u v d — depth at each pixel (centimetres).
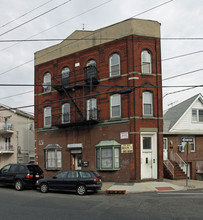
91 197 1334
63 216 908
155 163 1859
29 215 929
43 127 2378
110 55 2038
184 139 1670
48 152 2305
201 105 2492
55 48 2381
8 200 1247
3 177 1695
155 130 1875
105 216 903
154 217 885
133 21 1945
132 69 1894
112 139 1936
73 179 1452
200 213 938
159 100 1912
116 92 1936
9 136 3159
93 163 2014
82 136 2111
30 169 1669
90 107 2062
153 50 1956
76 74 2208
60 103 2291
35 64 2502
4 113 3231
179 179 2020
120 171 1859
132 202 1155
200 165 2342
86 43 2177
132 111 1858
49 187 1505
